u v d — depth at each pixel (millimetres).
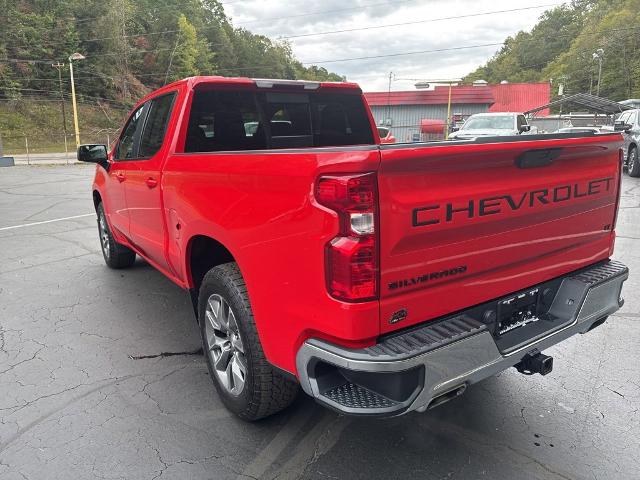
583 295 2791
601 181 2975
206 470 2580
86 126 75250
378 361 1984
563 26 135625
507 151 2285
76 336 4223
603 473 2529
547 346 2631
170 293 5273
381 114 44000
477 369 2242
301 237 2152
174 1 116625
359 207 1947
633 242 7164
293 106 4430
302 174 2111
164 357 3857
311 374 2217
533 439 2801
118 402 3219
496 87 54812
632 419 2982
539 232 2643
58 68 78188
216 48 119750
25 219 9852
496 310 2545
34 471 2572
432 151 2041
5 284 5590
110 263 6051
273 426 2941
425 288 2197
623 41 84938
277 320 2381
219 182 2723
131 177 4289
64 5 88375
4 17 78812
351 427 2920
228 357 3002
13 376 3553
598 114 33500
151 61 99812
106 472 2566
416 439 2809
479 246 2357
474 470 2555
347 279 1987
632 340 4047
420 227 2098
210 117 3902
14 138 64125
